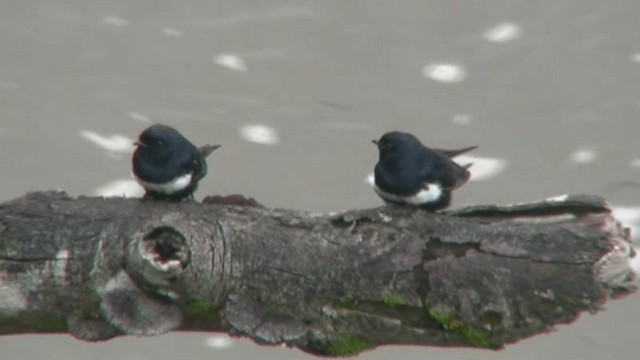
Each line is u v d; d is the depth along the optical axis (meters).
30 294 11.45
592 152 18.06
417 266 11.51
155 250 11.36
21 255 11.43
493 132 18.31
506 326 11.51
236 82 18.94
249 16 19.83
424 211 11.88
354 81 18.94
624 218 17.27
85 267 11.42
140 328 11.49
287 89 18.84
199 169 12.91
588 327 16.22
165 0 19.97
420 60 19.20
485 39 19.52
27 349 16.22
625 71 19.06
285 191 17.67
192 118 18.50
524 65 19.17
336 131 18.41
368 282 11.49
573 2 19.97
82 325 11.55
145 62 19.20
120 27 19.70
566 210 11.98
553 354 15.99
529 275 11.48
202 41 19.47
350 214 11.73
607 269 11.56
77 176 17.83
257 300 11.50
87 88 18.84
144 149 12.68
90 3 19.95
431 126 18.38
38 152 18.09
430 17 19.81
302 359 16.25
